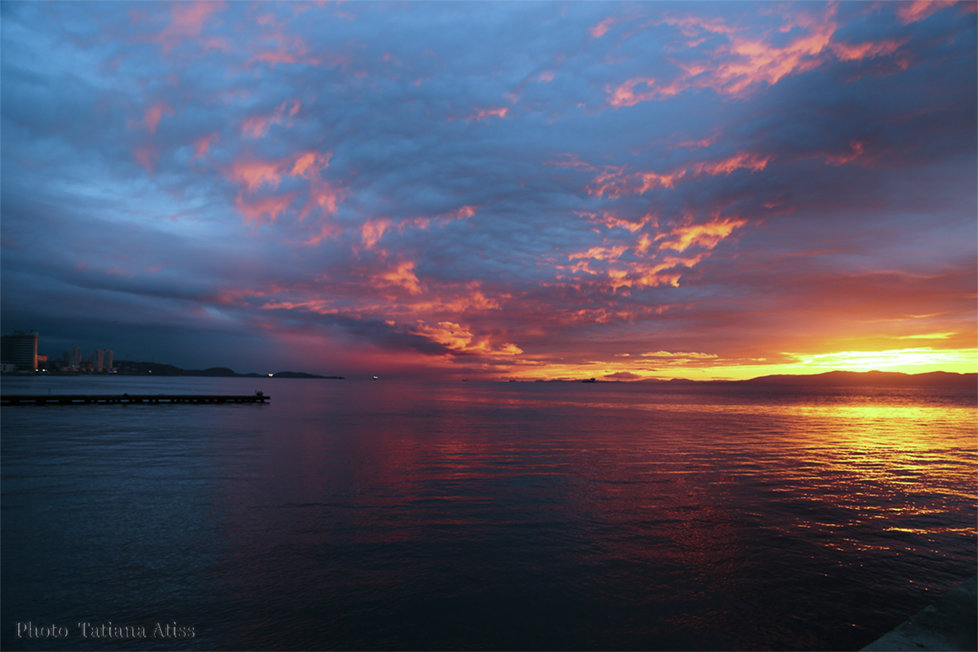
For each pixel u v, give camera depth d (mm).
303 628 8180
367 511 14227
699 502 15484
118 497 15367
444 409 63812
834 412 63469
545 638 7957
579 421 46406
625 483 18109
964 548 11648
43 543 11477
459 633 8078
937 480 19031
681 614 8672
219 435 31203
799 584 9797
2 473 18719
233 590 9383
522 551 11352
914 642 4438
